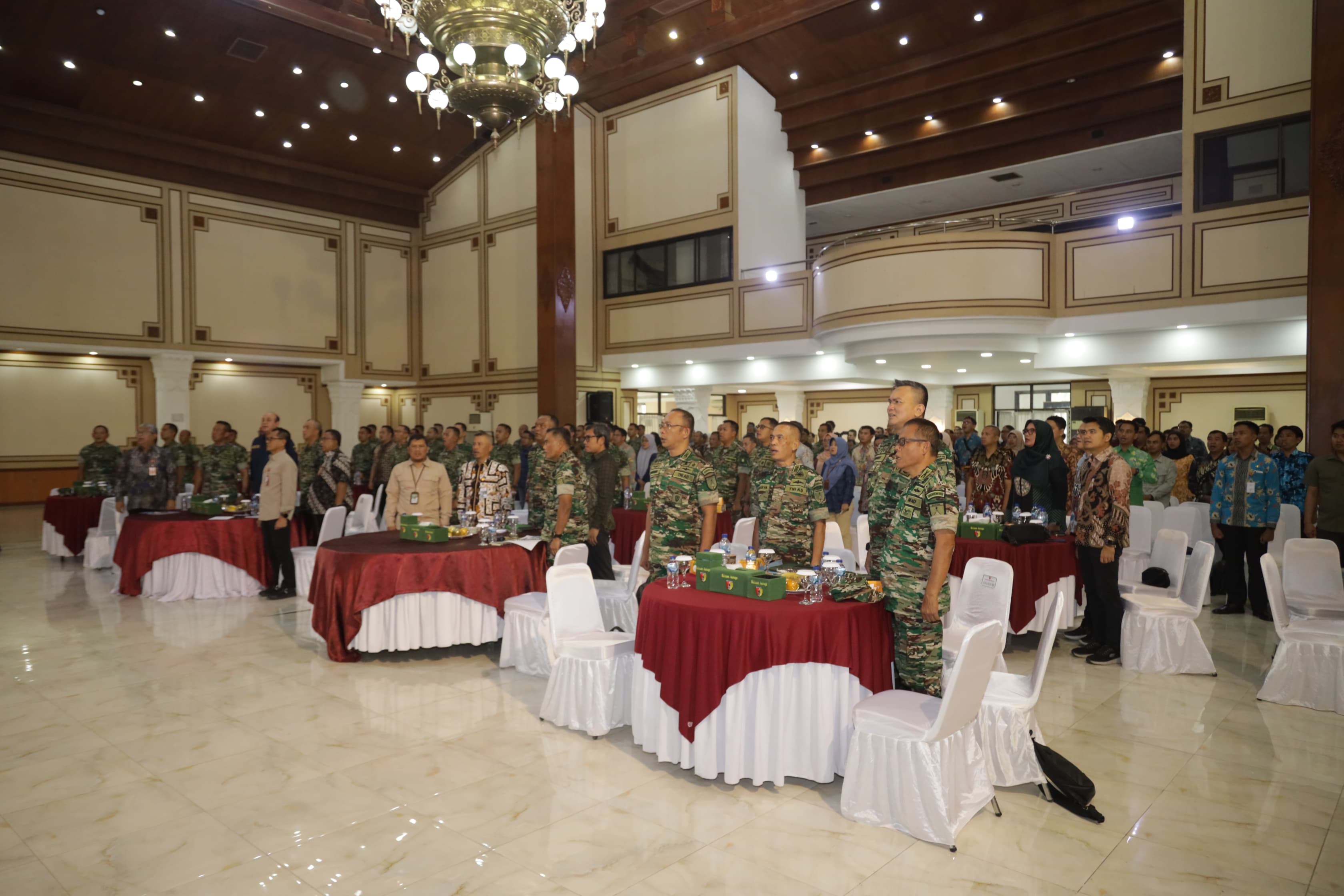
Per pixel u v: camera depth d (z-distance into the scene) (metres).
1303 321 9.05
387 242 17.56
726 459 8.06
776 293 13.26
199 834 3.00
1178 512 7.12
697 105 14.32
